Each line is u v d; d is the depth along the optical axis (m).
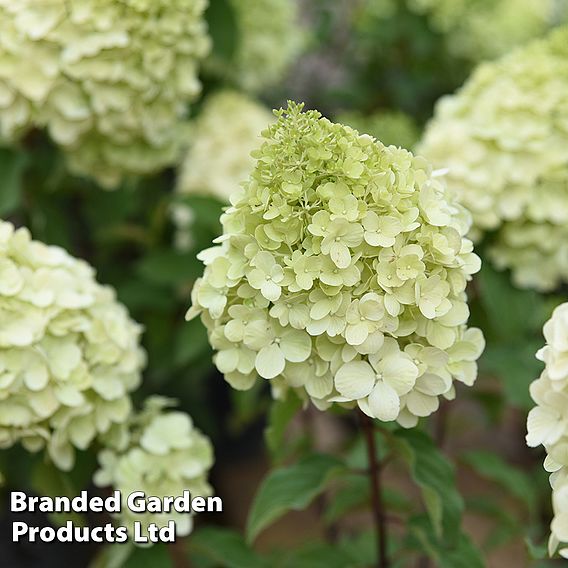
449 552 1.27
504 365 1.47
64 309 1.27
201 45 1.53
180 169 2.00
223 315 1.14
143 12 1.47
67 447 1.29
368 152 1.11
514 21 2.46
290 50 2.30
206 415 2.02
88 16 1.44
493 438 2.44
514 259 1.47
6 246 1.26
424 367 1.12
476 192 1.44
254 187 1.11
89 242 1.94
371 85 2.67
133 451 1.30
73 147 1.54
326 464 1.28
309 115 1.10
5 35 1.46
